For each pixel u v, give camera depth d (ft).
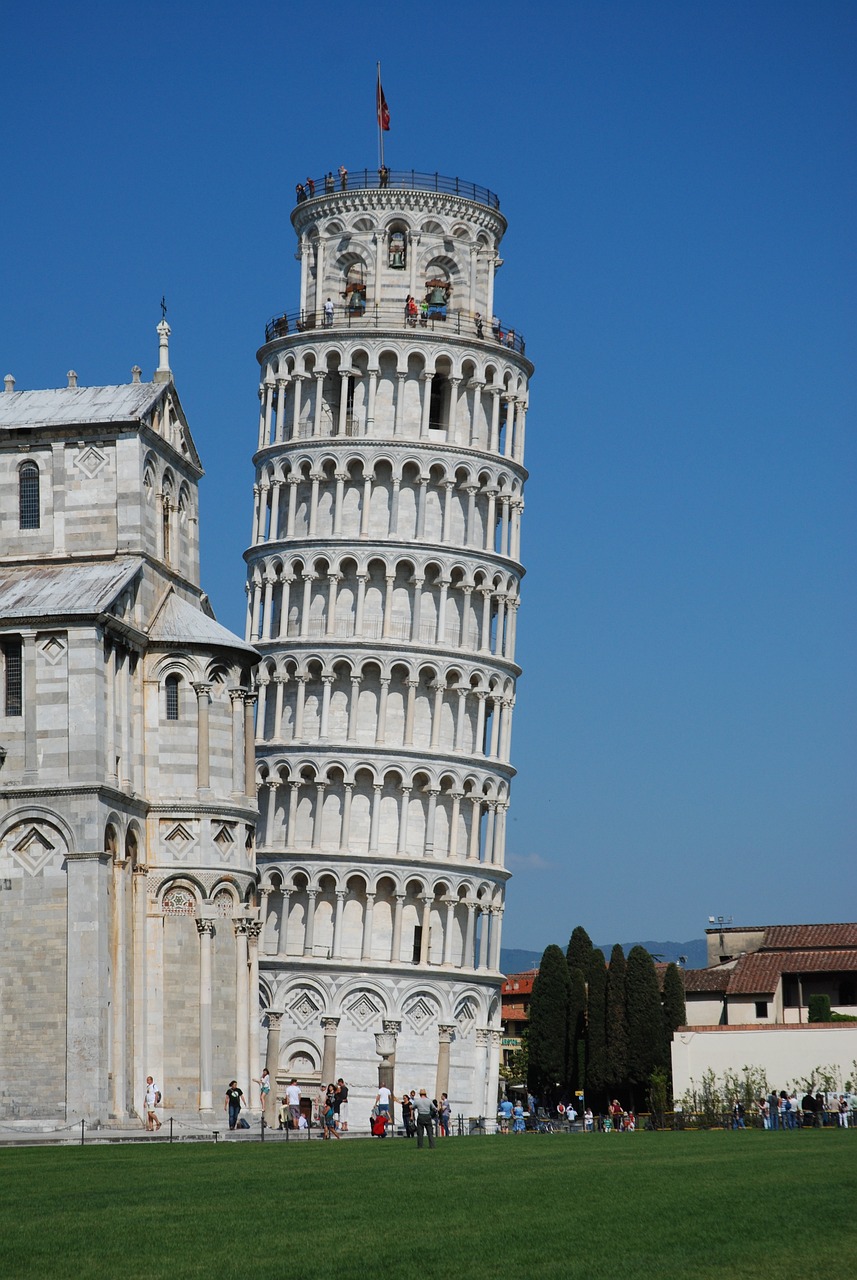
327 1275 116.78
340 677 493.77
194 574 331.57
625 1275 118.11
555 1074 541.34
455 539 500.33
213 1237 131.64
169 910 299.79
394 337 500.33
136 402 313.94
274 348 513.86
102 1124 273.75
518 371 517.96
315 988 475.31
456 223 511.40
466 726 499.51
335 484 499.51
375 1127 335.47
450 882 486.79
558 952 551.59
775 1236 134.31
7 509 309.42
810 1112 376.89
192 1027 297.33
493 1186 169.37
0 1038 276.41
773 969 540.52
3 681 285.43
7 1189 163.94
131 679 299.99
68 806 278.87
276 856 483.51
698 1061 446.19
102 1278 115.44
